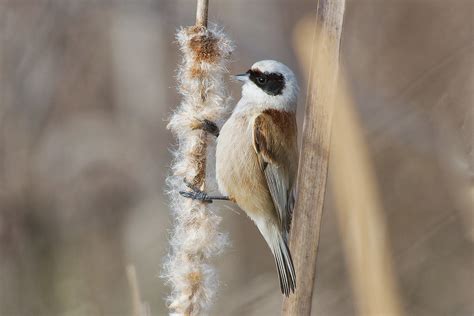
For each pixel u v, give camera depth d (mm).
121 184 14695
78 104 15078
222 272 12438
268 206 8664
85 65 15188
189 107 6785
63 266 13492
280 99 8734
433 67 9070
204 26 6750
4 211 13453
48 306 12898
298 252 6324
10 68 14375
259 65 8820
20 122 14242
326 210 11938
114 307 12867
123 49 15094
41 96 14648
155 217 13969
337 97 5770
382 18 13328
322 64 6062
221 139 8359
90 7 14977
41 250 13586
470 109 7191
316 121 6164
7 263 13062
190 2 15102
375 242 5332
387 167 10672
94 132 14938
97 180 14594
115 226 14219
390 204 10734
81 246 13844
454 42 11750
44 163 14336
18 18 14633
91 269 13453
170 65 15031
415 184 10680
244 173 8531
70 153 14594
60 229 13961
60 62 14977
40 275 13297
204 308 6426
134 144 14852
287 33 14203
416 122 9539
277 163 8633
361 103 10680
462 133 7195
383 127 9844
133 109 15062
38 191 14023
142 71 15016
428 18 12742
